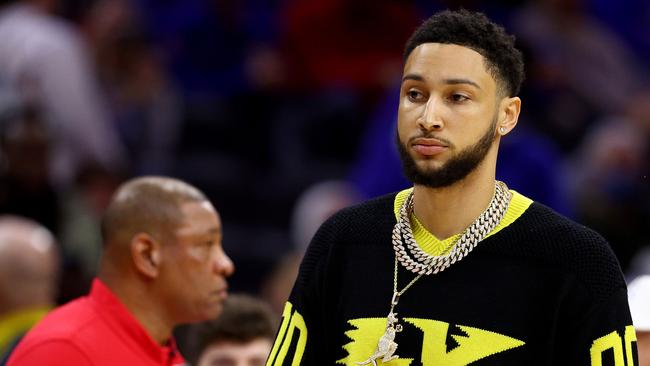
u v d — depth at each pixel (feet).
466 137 23.89
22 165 56.08
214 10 79.92
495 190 25.02
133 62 75.87
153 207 35.27
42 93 67.82
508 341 23.99
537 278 24.26
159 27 81.15
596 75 81.66
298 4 79.15
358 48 78.18
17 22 69.05
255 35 80.07
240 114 78.64
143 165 74.43
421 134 23.89
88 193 66.69
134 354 34.58
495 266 24.47
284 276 54.13
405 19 77.51
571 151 76.48
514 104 24.68
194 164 75.92
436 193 24.71
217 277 35.73
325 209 66.69
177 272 35.19
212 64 79.66
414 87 24.20
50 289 45.57
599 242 24.41
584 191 69.21
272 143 78.28
